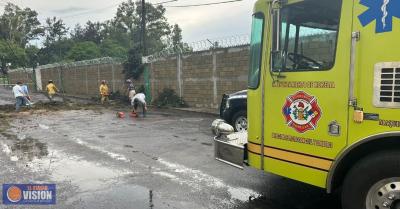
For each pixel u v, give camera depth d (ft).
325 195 17.67
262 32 14.99
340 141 12.60
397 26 11.19
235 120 32.78
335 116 12.68
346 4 12.32
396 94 11.30
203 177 20.94
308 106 13.42
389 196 11.75
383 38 11.48
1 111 62.18
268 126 14.90
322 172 13.20
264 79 14.92
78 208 16.62
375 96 11.69
